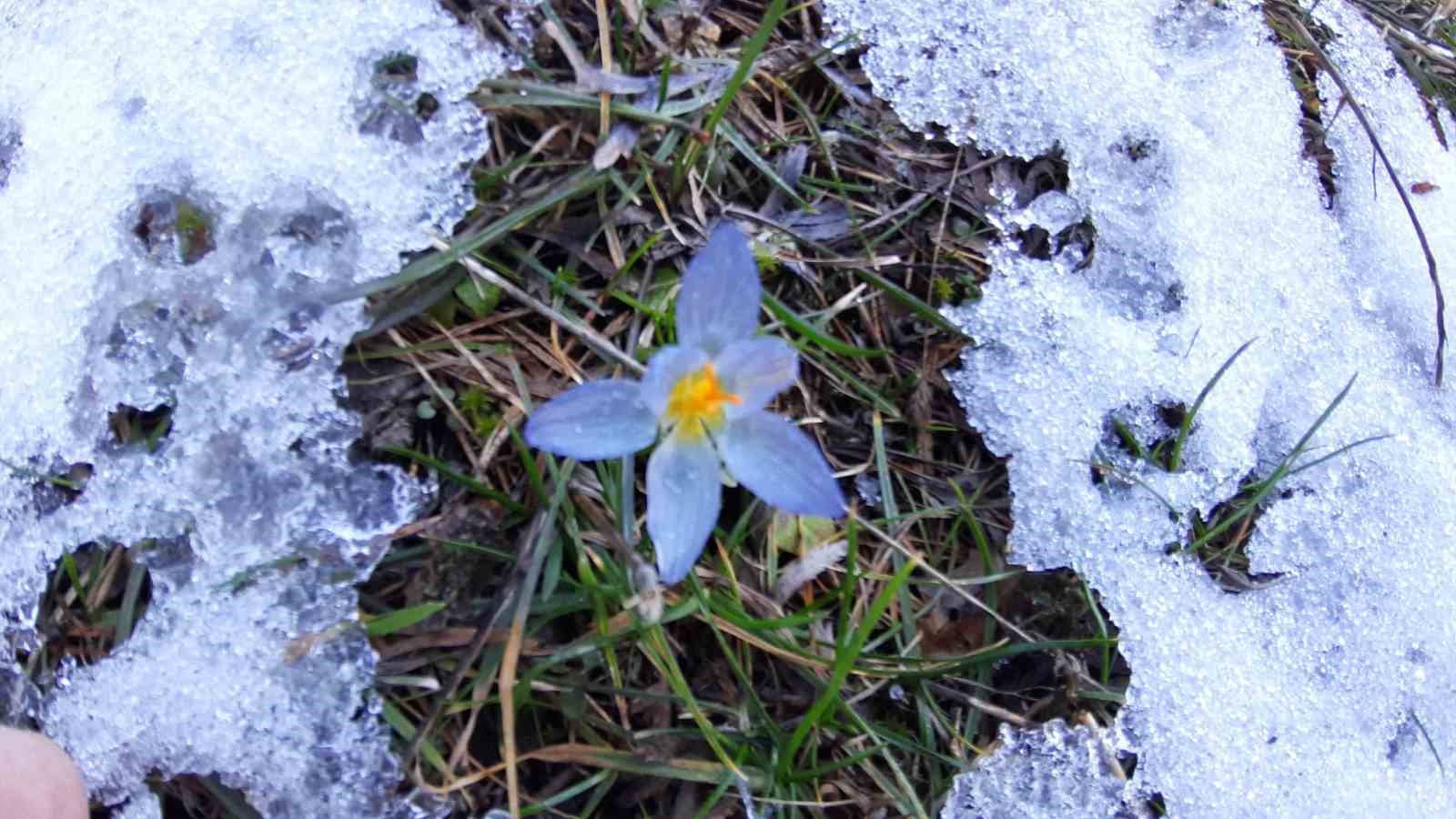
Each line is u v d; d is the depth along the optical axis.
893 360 0.36
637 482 0.33
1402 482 0.38
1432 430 0.39
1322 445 0.37
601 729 0.33
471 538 0.33
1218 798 0.34
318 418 0.32
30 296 0.33
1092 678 0.35
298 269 0.33
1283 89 0.40
